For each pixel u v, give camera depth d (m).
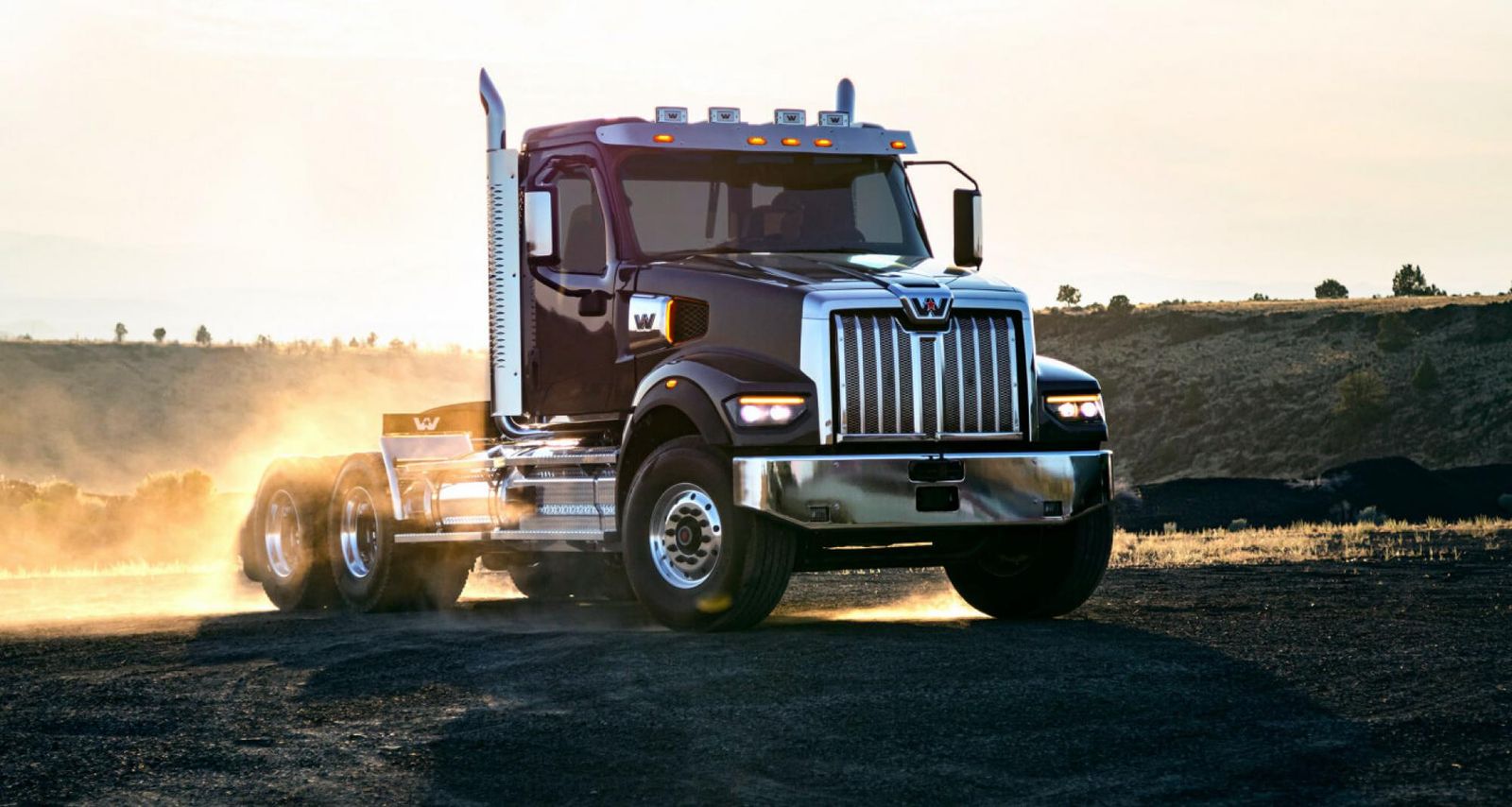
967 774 6.02
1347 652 8.55
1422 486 40.72
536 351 11.86
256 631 11.43
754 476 9.60
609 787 6.01
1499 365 86.25
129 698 8.26
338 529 13.64
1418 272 120.38
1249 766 6.02
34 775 6.51
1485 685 7.47
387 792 6.04
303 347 121.44
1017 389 10.22
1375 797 5.55
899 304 9.92
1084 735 6.57
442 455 12.61
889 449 9.90
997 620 10.84
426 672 8.73
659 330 10.74
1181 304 114.38
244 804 5.93
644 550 10.21
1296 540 20.92
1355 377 84.75
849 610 12.16
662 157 11.40
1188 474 85.94
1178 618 10.41
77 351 113.88
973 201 11.62
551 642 9.62
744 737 6.71
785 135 11.61
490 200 12.00
